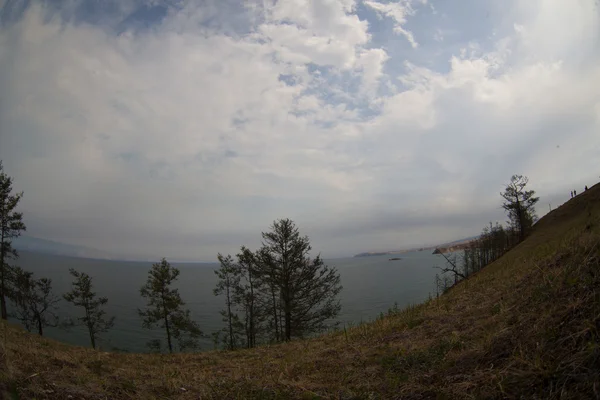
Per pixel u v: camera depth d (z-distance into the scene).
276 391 4.62
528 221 44.75
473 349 4.17
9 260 24.48
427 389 3.67
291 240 23.28
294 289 23.00
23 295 25.78
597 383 2.44
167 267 29.28
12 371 4.17
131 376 5.65
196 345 30.91
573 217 28.55
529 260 9.11
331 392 4.35
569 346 3.01
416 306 10.90
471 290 9.99
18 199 23.52
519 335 3.74
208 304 90.19
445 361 4.30
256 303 27.50
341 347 7.36
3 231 23.22
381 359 5.40
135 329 54.97
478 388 3.21
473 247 57.06
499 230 52.97
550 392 2.67
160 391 4.96
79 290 31.03
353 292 83.44
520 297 5.21
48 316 33.59
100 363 6.14
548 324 3.52
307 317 23.38
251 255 24.84
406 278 114.19
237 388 4.91
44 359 5.39
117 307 77.62
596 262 3.97
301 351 8.09
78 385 4.50
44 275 145.00
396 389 3.99
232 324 29.02
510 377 3.06
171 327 29.33
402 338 6.61
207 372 6.64
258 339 30.12
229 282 29.33
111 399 4.30
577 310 3.38
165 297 28.55
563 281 4.22
